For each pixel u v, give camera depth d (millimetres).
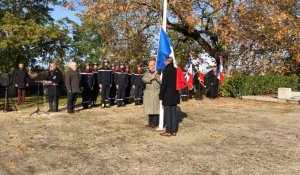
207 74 20469
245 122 12211
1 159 7523
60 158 7613
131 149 8344
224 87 21312
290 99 18641
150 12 20969
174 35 25656
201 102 18469
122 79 16391
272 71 27703
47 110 15141
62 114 13883
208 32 22594
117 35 21734
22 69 17797
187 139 9383
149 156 7762
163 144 8812
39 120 12406
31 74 26016
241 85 20844
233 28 20047
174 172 6715
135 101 17047
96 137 9617
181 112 14492
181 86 9609
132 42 21938
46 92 15375
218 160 7484
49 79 14555
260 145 8820
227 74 23109
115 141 9141
